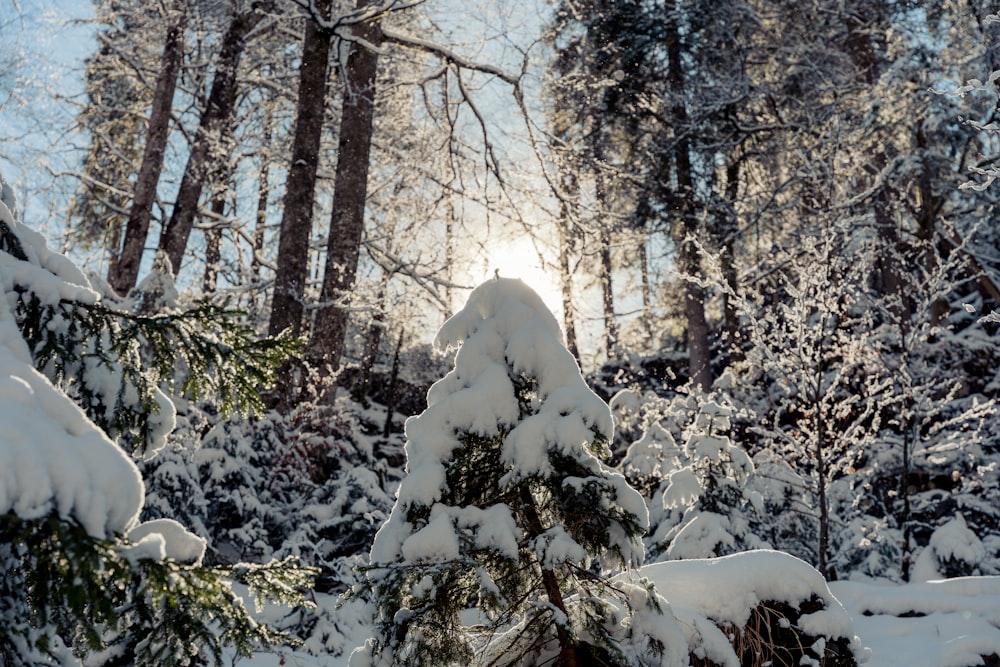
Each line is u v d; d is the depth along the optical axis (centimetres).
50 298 290
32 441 198
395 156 1599
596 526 397
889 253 1314
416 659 375
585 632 396
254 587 252
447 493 387
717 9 1802
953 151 1543
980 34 1252
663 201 1867
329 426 1002
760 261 1678
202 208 1697
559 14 1562
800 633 460
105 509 206
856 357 1001
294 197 1244
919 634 643
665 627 390
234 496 840
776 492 1010
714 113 1850
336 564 800
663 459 991
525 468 376
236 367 318
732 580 468
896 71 1509
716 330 2002
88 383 303
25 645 244
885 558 993
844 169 1488
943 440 1086
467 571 370
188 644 261
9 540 207
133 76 1680
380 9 1273
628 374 1852
